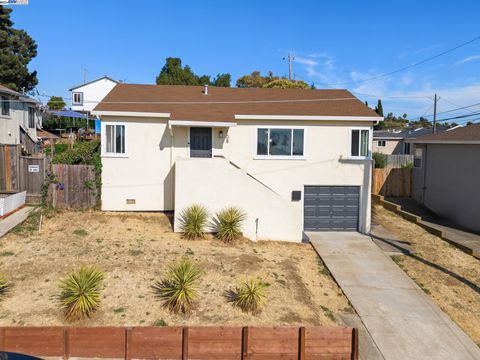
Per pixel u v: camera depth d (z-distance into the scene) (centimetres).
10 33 4594
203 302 929
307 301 1023
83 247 1216
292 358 771
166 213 1653
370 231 1741
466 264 1386
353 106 1808
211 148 1659
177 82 5222
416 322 973
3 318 814
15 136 2614
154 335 751
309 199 1730
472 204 1812
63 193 1589
